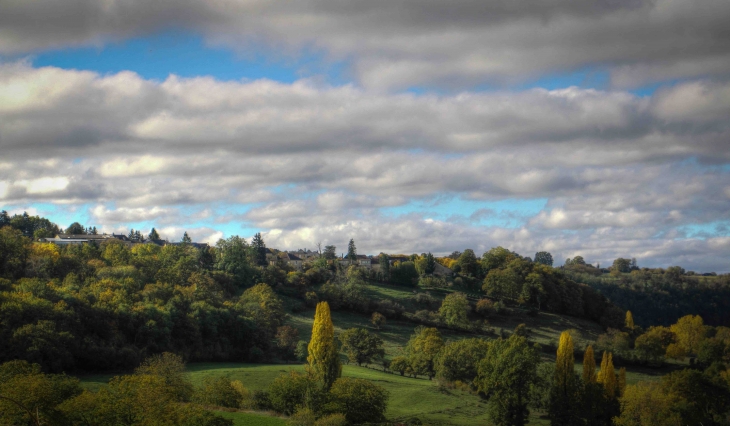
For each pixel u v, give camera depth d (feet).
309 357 341.41
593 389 366.43
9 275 467.52
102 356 359.05
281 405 289.12
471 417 343.67
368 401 294.25
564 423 362.94
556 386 372.17
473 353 426.92
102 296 429.79
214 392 290.97
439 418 329.31
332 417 261.44
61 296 399.24
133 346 389.39
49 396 207.72
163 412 201.77
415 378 454.81
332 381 329.72
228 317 484.74
